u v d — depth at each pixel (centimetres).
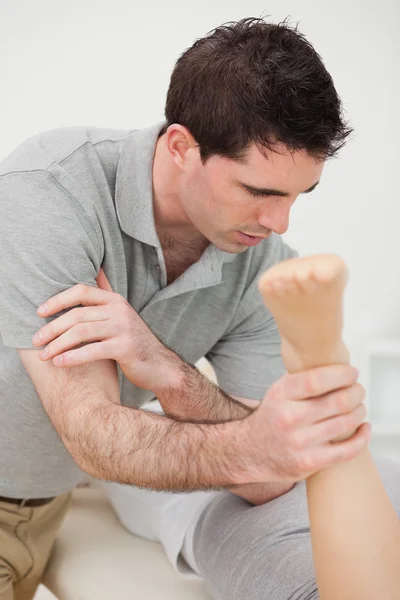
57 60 322
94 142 136
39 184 126
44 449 150
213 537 141
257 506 142
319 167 118
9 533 162
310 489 94
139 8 323
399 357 352
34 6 320
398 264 349
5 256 123
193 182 125
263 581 122
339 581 92
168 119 128
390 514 93
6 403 142
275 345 164
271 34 120
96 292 124
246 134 114
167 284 146
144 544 181
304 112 112
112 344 122
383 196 346
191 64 124
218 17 327
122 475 108
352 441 83
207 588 157
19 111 322
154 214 136
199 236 140
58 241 124
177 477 101
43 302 122
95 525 192
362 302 352
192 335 158
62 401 118
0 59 320
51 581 172
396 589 91
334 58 340
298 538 128
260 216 121
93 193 131
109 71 324
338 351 80
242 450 92
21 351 124
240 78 115
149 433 107
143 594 156
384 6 337
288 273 70
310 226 347
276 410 82
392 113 342
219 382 171
